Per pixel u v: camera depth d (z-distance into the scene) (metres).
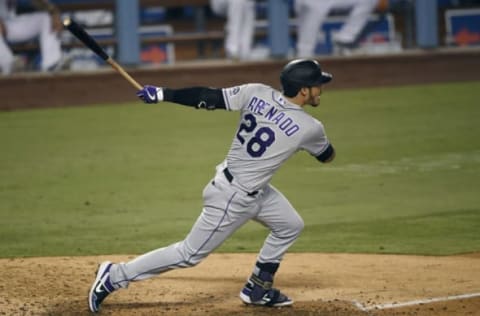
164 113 60.94
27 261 28.88
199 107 22.45
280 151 22.23
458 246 31.02
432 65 70.12
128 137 53.44
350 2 67.81
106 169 45.41
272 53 67.19
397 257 29.48
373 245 31.28
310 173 44.03
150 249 31.25
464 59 70.75
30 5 66.88
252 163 22.20
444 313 22.88
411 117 57.59
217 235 22.59
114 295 24.73
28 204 38.59
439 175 42.88
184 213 36.62
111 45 65.81
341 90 67.94
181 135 53.88
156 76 64.38
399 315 22.73
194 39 67.50
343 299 24.30
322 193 39.88
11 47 64.62
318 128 22.56
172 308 23.50
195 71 64.75
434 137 51.62
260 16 73.81
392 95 65.50
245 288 23.81
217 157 47.75
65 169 45.53
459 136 51.75
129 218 35.94
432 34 71.25
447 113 58.59
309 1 66.31
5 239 32.81
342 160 46.69
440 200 38.16
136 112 61.22
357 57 68.38
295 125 22.27
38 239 32.81
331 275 27.03
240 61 67.00
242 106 22.50
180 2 67.44
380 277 26.70
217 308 23.52
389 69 69.19
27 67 66.31
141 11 76.75
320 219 35.28
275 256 23.48
